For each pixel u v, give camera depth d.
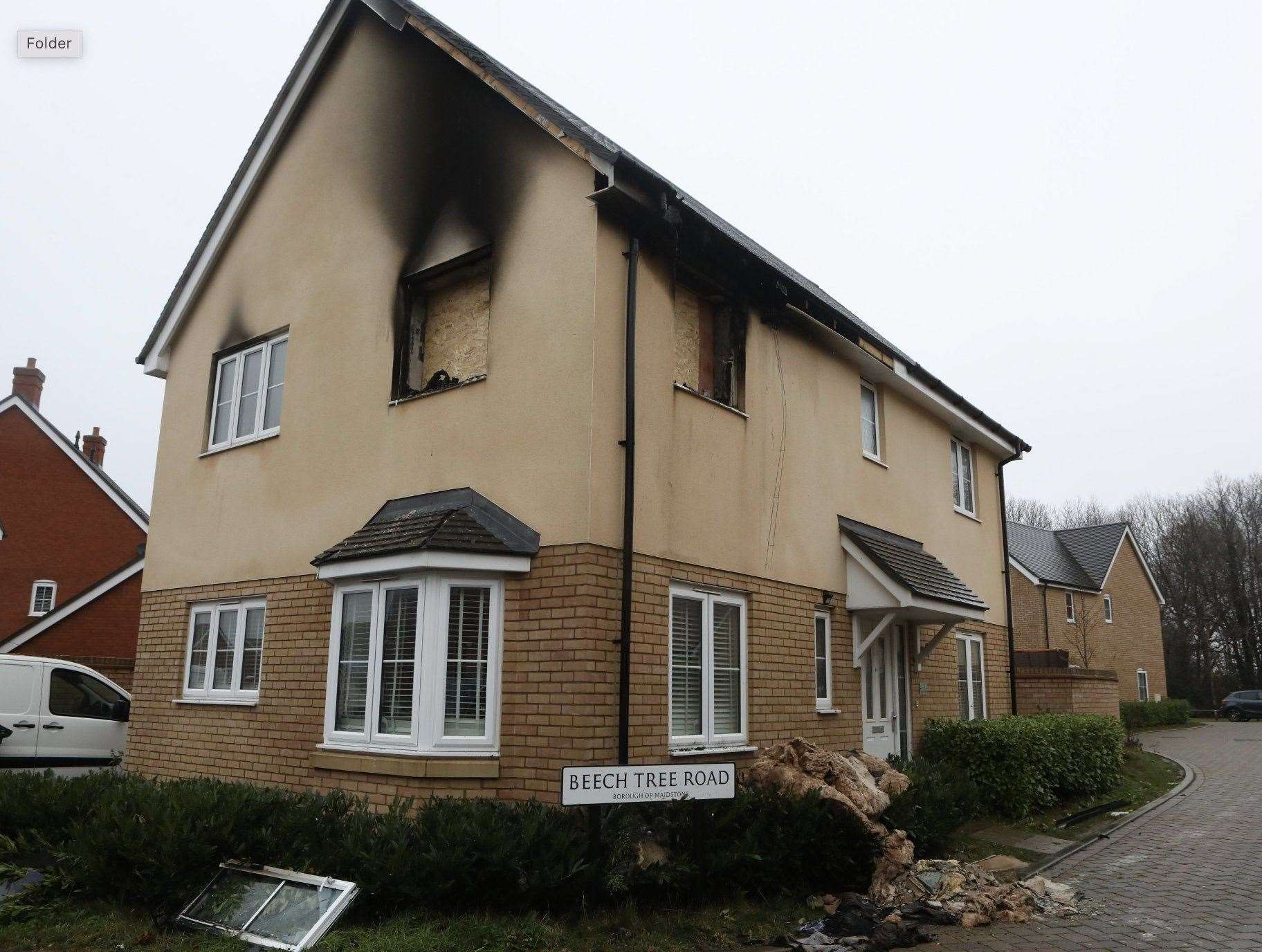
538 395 8.00
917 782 9.14
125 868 6.72
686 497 8.59
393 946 5.68
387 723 7.93
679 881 6.88
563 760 7.29
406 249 9.38
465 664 7.74
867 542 11.12
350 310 9.82
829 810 7.70
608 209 8.08
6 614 24.80
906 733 12.26
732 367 9.75
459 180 9.07
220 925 6.32
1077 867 9.30
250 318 11.05
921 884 7.73
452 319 9.25
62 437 26.12
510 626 7.77
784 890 7.44
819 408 11.07
